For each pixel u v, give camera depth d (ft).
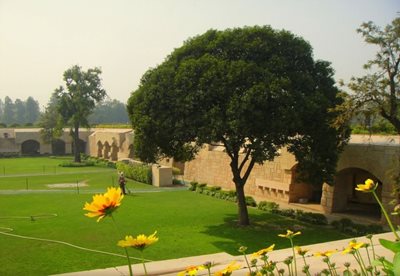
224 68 50.39
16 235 51.21
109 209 7.55
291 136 53.47
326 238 51.37
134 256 41.83
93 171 136.67
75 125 163.84
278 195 79.51
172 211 68.64
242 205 58.80
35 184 104.01
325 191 69.05
